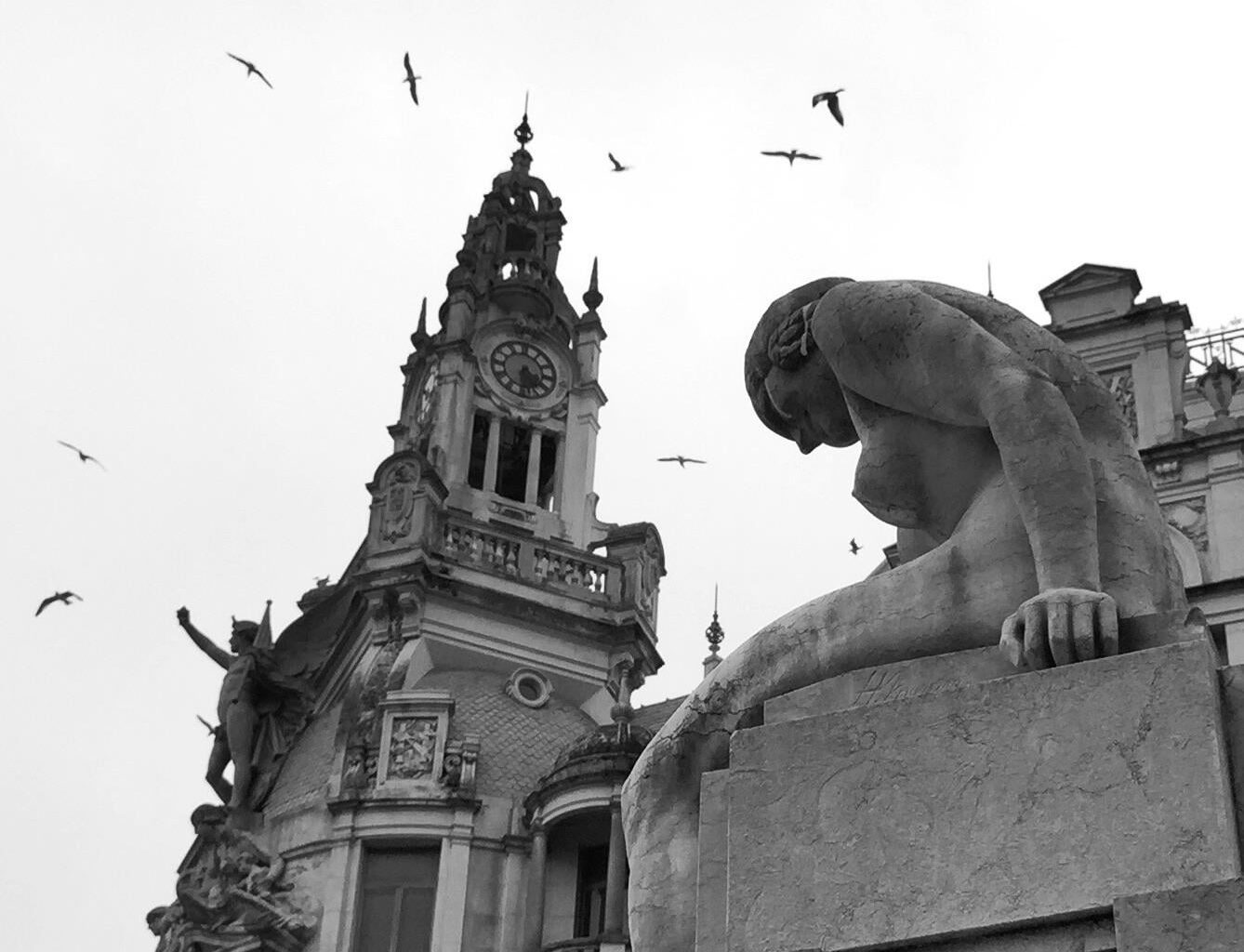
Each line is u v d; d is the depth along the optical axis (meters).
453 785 37.12
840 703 3.98
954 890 3.57
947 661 3.91
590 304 49.00
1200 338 26.67
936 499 4.31
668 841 4.18
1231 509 24.20
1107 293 26.62
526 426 46.47
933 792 3.66
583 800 35.88
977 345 4.16
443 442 44.91
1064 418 4.04
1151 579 4.00
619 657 41.66
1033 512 3.96
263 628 41.31
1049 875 3.51
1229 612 22.72
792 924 3.66
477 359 46.81
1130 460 4.20
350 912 36.19
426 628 40.31
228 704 39.84
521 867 36.53
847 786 3.73
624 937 34.50
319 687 41.28
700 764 4.20
